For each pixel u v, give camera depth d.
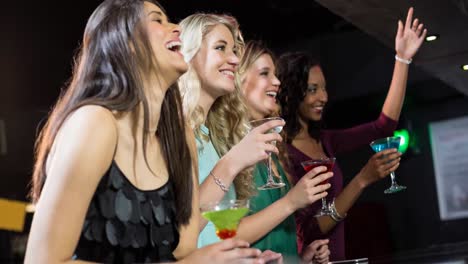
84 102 1.96
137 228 2.02
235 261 1.91
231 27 3.01
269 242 2.90
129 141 2.04
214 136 2.95
